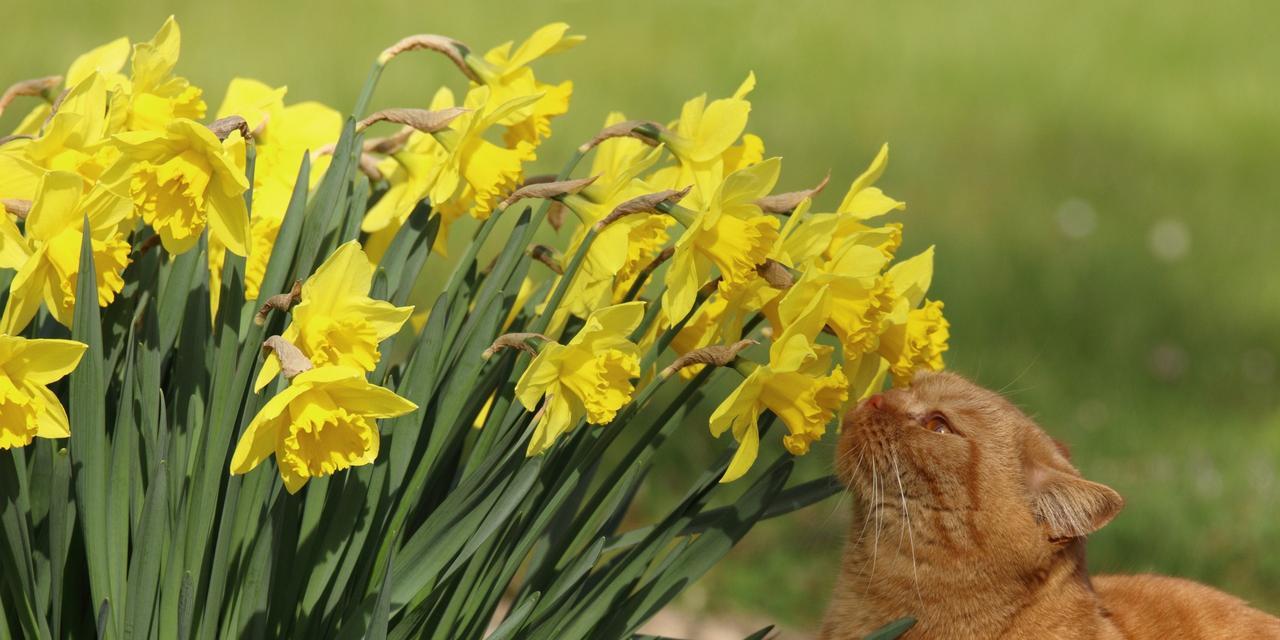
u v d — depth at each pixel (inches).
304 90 192.4
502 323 72.7
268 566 68.2
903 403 81.1
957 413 80.7
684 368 74.1
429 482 72.3
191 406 70.1
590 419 68.8
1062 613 80.4
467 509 69.9
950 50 248.5
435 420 71.1
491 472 70.1
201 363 70.4
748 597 101.0
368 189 75.0
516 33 234.8
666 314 71.6
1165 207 182.4
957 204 177.3
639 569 71.6
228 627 68.9
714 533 71.9
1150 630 81.3
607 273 70.5
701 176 71.8
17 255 67.5
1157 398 129.6
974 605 80.8
